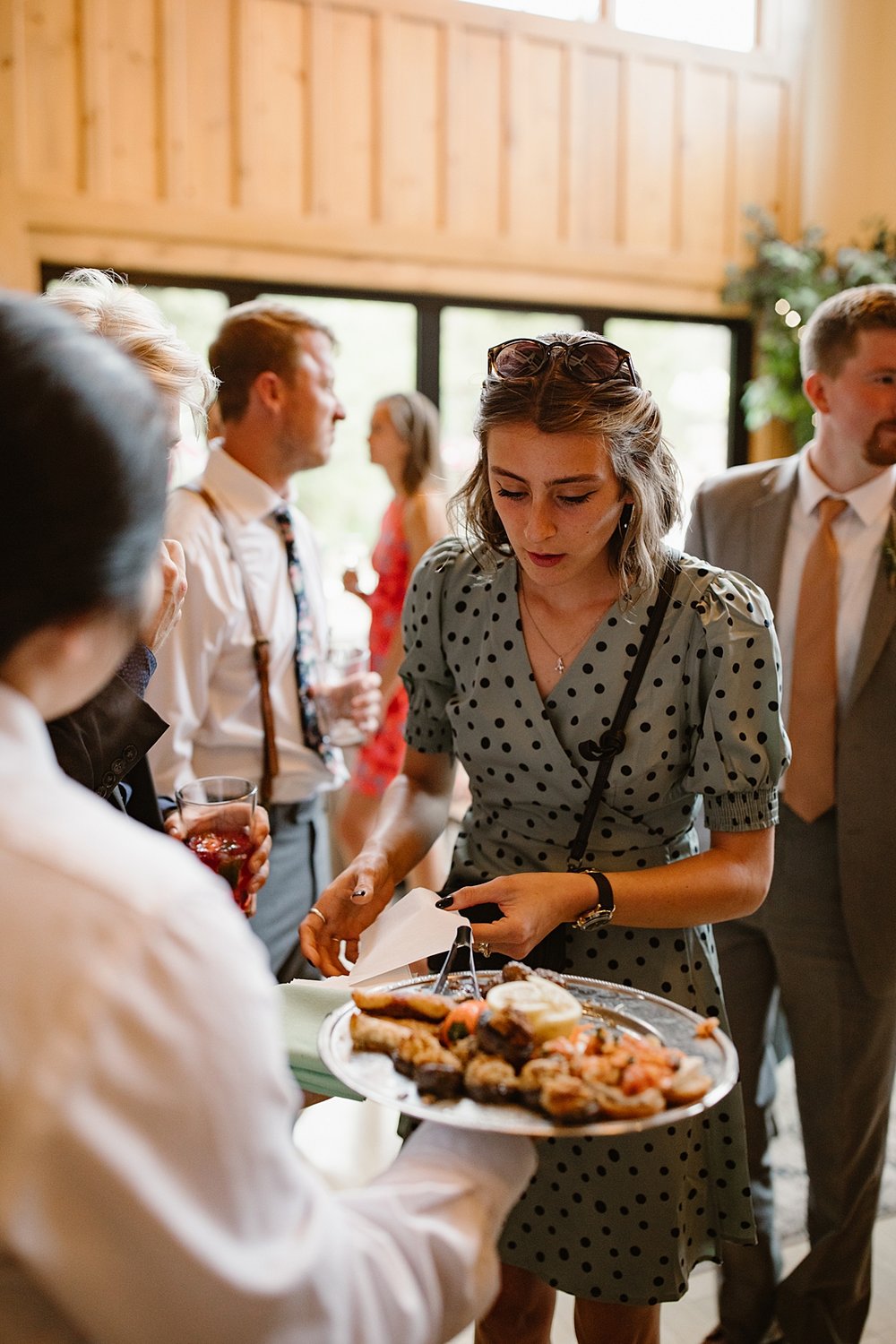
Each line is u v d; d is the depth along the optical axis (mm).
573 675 1432
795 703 2070
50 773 664
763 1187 2127
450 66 5629
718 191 6383
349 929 1447
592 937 1444
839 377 2012
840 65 6355
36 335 618
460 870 1562
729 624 1381
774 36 6367
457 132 5699
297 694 2410
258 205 5340
